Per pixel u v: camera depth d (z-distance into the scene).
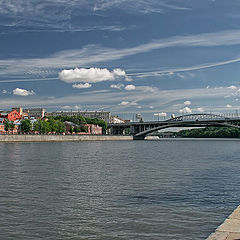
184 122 172.62
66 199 21.77
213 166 44.59
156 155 68.06
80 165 45.03
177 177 32.75
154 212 18.44
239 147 110.94
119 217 17.45
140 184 28.03
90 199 21.83
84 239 14.30
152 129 194.88
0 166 43.12
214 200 21.55
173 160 54.94
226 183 28.73
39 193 23.83
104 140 183.38
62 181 29.64
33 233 15.05
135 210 18.88
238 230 11.41
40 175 33.91
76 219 17.11
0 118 172.62
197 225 16.03
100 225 16.12
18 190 25.05
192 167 42.94
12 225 16.14
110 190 25.11
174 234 14.78
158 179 31.19
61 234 14.91
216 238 10.61
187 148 102.81
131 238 14.37
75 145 115.31
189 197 22.45
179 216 17.59
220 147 111.19
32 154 66.56
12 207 19.56
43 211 18.69
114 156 63.84
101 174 34.94
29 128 157.75
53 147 97.00
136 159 56.75
